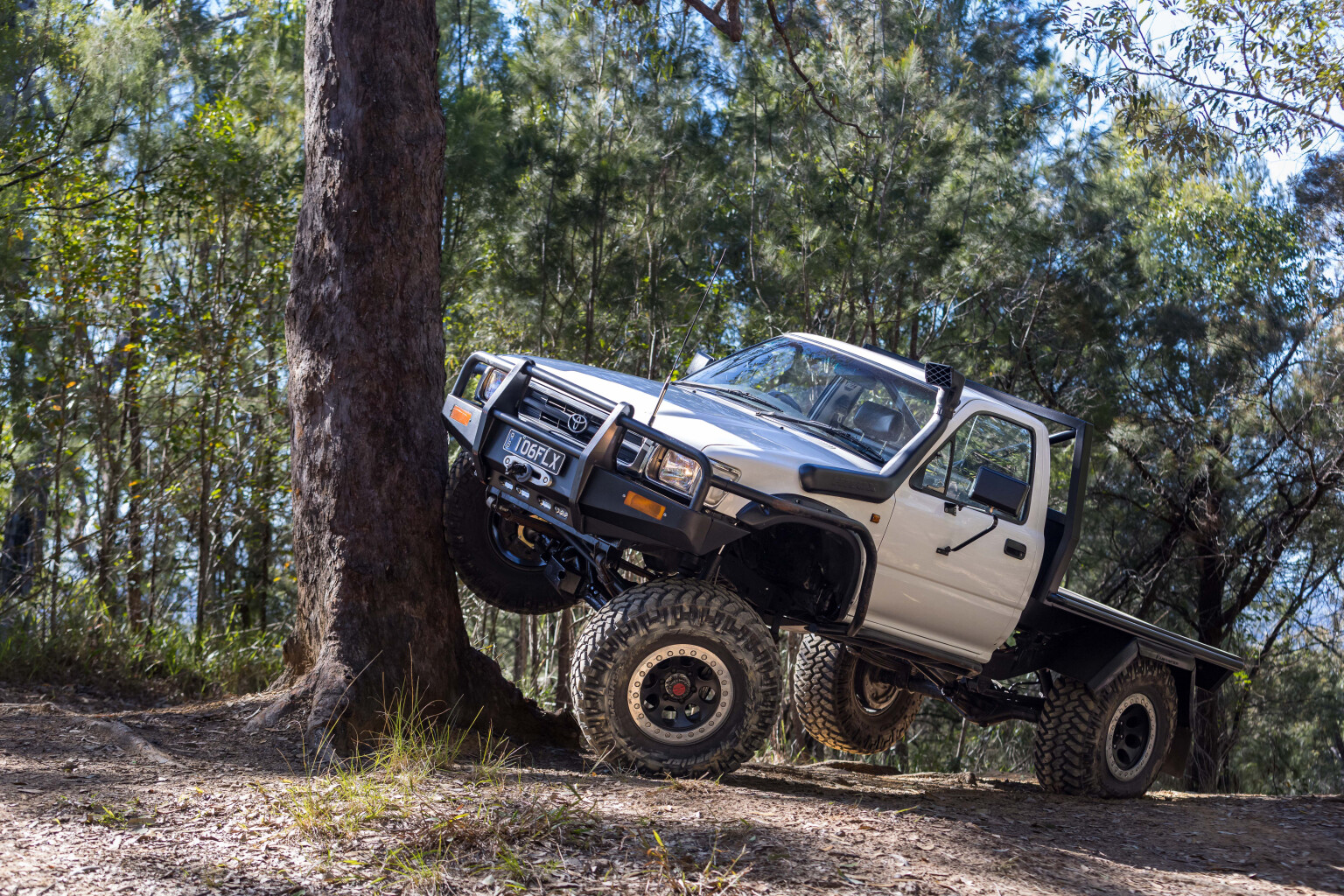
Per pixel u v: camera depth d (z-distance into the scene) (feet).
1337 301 55.01
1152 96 42.16
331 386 18.84
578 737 19.81
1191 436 55.62
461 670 19.12
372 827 12.37
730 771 16.48
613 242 47.57
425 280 19.63
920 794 19.51
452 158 43.96
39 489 45.19
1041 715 21.81
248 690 28.19
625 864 11.66
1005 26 47.21
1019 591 19.67
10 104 34.63
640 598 16.03
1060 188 51.98
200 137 41.60
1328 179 54.44
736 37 27.53
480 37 66.85
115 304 41.73
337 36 19.47
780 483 16.02
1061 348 56.39
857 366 19.77
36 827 11.72
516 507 17.94
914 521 17.75
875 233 44.29
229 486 46.73
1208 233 69.97
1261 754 62.08
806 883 11.51
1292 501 58.08
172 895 10.11
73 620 27.96
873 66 46.80
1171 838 16.63
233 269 44.68
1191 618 60.95
